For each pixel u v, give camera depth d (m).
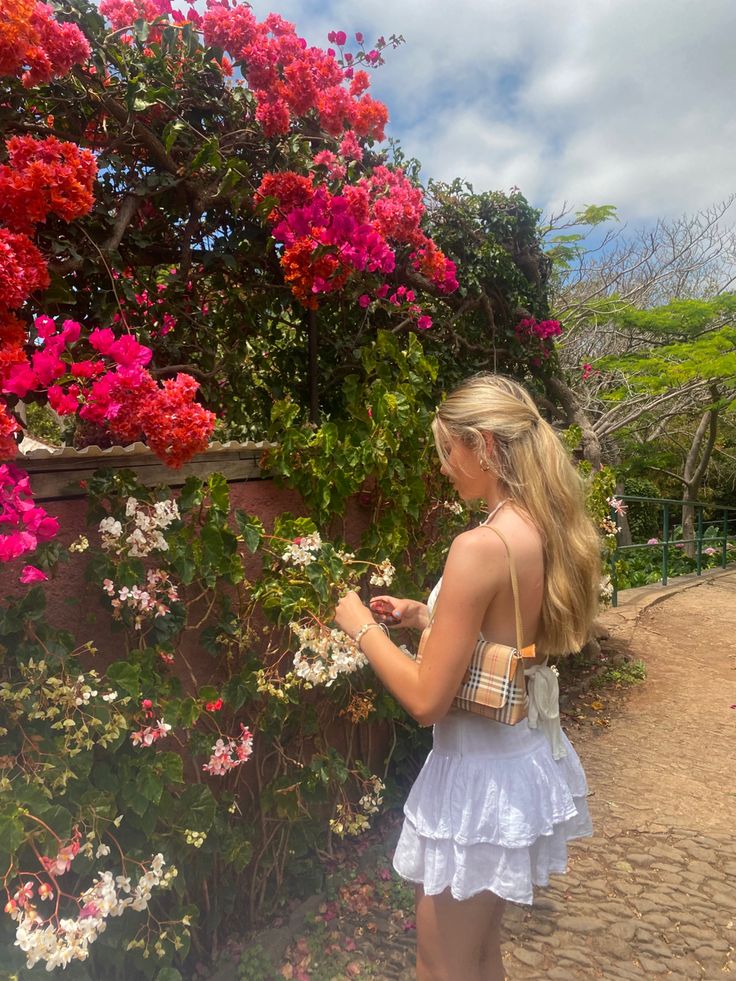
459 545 1.36
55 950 1.31
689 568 10.84
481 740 1.43
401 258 3.37
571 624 1.46
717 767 3.52
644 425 12.91
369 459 2.45
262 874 2.26
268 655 2.22
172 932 1.79
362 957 2.12
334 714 2.56
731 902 2.44
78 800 1.58
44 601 1.55
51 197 1.81
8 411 1.64
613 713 4.24
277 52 2.61
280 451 2.25
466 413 1.49
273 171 2.70
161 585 1.82
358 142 3.12
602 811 3.05
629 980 2.05
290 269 2.60
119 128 2.33
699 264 12.89
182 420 1.68
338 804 2.46
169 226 2.67
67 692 1.49
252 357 3.34
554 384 5.17
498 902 1.57
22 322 1.75
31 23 1.96
